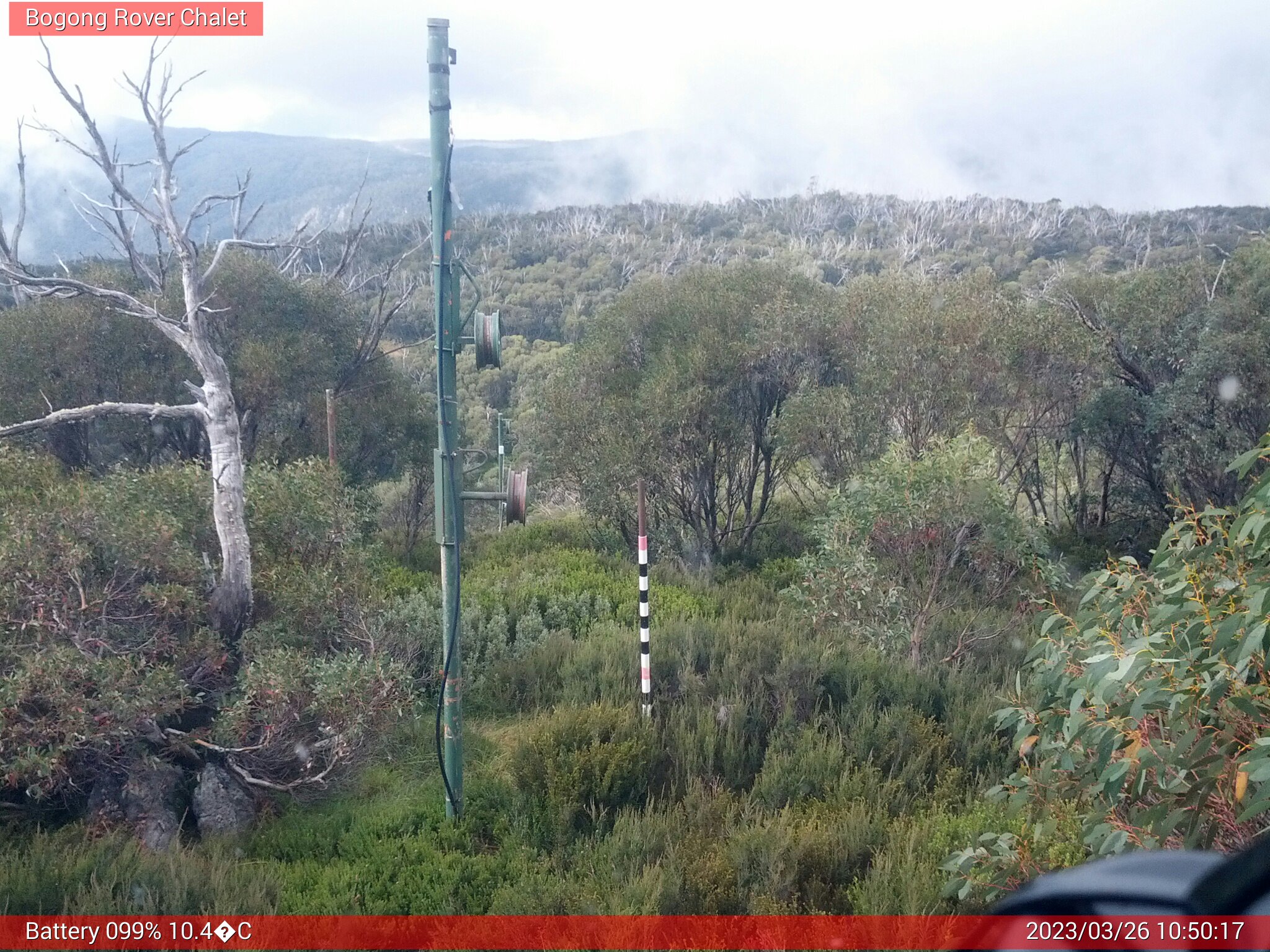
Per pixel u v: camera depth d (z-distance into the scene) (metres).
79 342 14.16
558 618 10.99
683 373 14.30
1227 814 3.71
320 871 5.78
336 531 8.67
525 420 19.00
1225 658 3.42
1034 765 6.60
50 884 5.15
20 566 6.51
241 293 15.30
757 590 12.83
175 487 8.12
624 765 6.66
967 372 13.16
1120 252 67.25
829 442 13.57
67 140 7.49
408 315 37.81
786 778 6.57
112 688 6.23
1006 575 9.80
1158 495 15.55
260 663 6.85
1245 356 13.23
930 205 102.75
